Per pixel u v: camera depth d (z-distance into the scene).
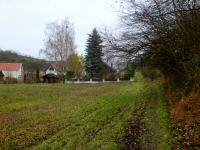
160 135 16.64
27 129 20.72
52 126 21.39
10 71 103.81
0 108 32.06
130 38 27.64
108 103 33.12
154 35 25.83
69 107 31.70
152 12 22.22
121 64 32.06
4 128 21.36
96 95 45.00
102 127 19.84
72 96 44.25
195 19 19.38
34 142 17.23
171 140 15.30
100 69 97.12
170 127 18.17
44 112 28.64
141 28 26.52
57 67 96.31
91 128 19.58
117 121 21.67
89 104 33.50
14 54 148.75
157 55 28.84
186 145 14.49
